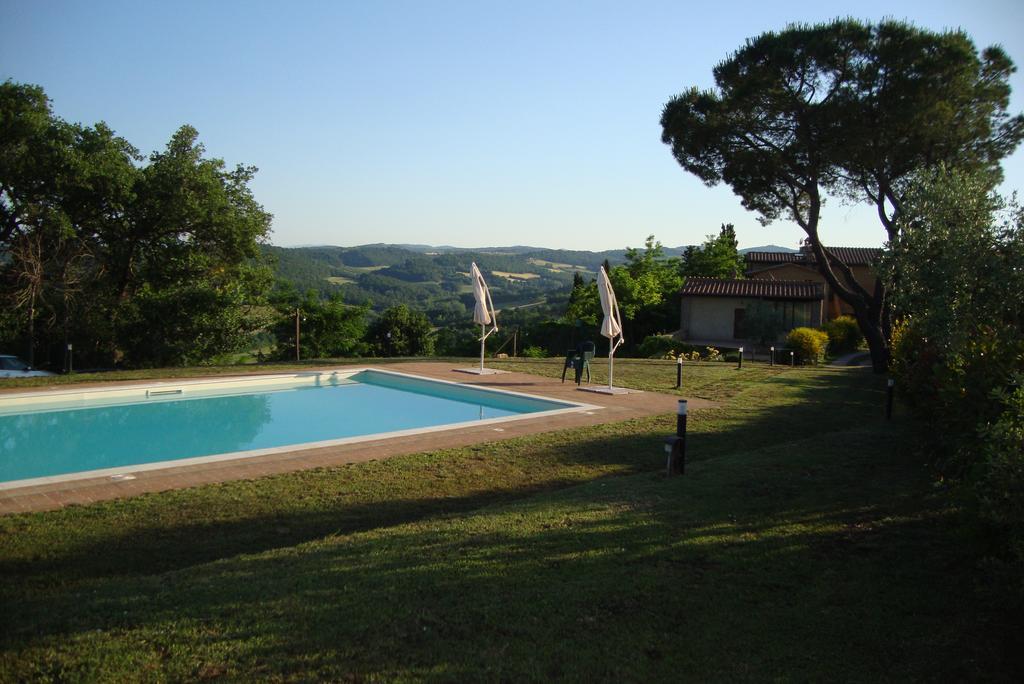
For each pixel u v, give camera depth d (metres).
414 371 17.44
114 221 23.47
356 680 3.19
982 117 17.03
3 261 21.52
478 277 17.11
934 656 3.48
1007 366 6.03
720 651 3.52
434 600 4.05
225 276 26.06
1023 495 3.76
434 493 6.67
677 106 20.22
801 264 35.56
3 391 12.82
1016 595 3.99
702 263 46.53
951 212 7.02
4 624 3.73
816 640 3.65
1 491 6.34
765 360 25.41
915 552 4.91
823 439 9.23
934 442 8.38
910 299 7.39
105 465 9.23
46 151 21.12
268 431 11.59
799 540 5.18
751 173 19.36
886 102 16.39
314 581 4.33
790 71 17.59
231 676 3.22
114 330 21.69
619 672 3.30
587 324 31.69
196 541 5.27
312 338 30.00
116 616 3.82
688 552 4.90
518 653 3.45
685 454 8.37
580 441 9.08
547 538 5.18
